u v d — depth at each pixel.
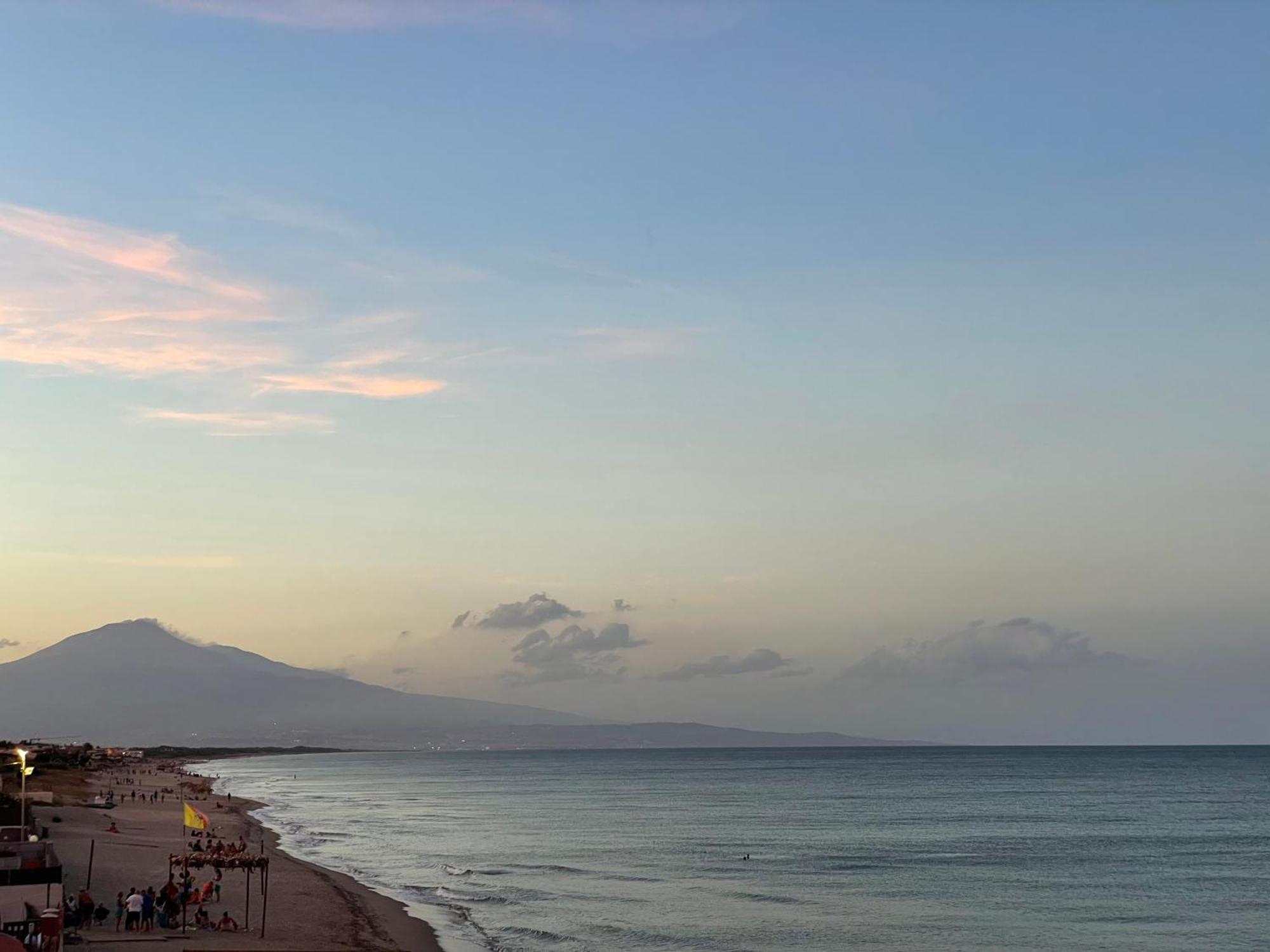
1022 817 137.12
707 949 53.41
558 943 54.22
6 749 183.12
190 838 99.00
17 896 45.00
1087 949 54.28
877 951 53.28
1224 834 112.50
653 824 131.25
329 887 70.00
